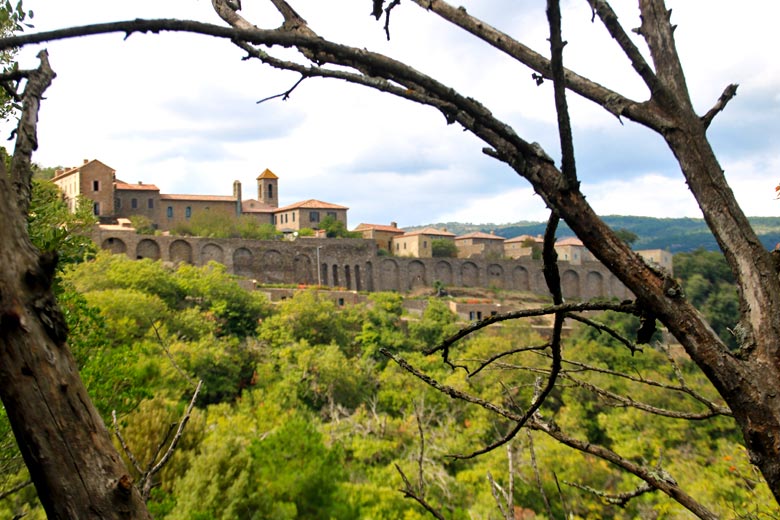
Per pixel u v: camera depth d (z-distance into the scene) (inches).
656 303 112.0
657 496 898.1
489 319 125.6
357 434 1430.9
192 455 804.6
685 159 128.4
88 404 101.0
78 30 107.2
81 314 522.6
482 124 120.6
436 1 148.2
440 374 1761.8
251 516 802.8
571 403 1242.0
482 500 987.9
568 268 4143.7
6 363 95.6
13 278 97.6
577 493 1018.1
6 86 133.6
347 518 898.7
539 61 140.4
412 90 124.8
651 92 133.0
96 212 3408.0
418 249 4133.9
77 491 95.3
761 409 106.7
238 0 153.6
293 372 1849.2
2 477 446.0
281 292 3063.5
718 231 123.8
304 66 128.0
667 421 1119.0
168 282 2399.1
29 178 117.8
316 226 4347.9
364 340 2485.2
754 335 113.3
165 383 1047.0
